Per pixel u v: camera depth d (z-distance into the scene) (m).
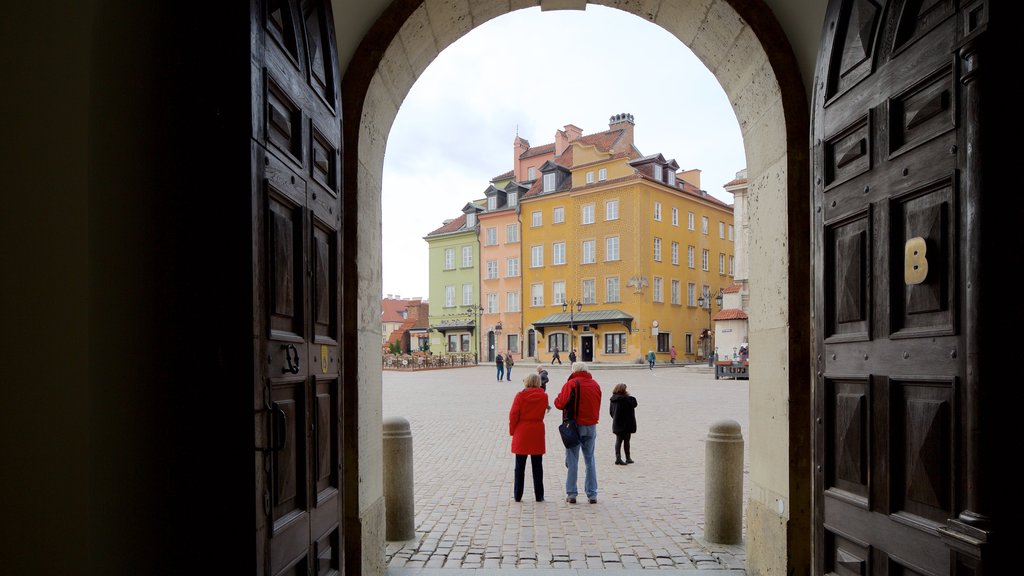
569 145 56.72
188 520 2.17
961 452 2.20
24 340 1.86
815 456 3.26
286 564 2.39
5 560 1.85
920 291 2.46
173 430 2.17
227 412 2.09
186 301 2.17
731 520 5.50
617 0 4.73
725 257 56.25
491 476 8.78
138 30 2.07
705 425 13.96
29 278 1.87
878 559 2.68
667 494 7.55
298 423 2.63
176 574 2.16
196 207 2.17
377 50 4.06
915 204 2.53
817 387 3.27
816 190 3.34
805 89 4.01
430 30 4.50
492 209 56.75
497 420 15.47
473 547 5.43
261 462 2.16
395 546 5.47
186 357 2.17
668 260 49.44
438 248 60.56
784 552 3.93
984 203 2.09
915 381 2.47
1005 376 2.04
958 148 2.25
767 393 4.32
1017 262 2.04
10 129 1.87
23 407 1.86
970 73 2.14
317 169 2.96
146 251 2.09
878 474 2.70
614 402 9.55
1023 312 2.03
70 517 1.84
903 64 2.61
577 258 49.94
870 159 2.83
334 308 3.17
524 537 5.74
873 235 2.80
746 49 4.30
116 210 1.96
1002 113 2.09
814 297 3.34
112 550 1.93
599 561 5.03
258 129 2.21
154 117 2.15
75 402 1.85
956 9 2.30
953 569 2.17
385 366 46.56
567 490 7.12
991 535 2.00
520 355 53.44
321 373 2.91
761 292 4.46
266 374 2.23
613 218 48.03
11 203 1.86
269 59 2.36
